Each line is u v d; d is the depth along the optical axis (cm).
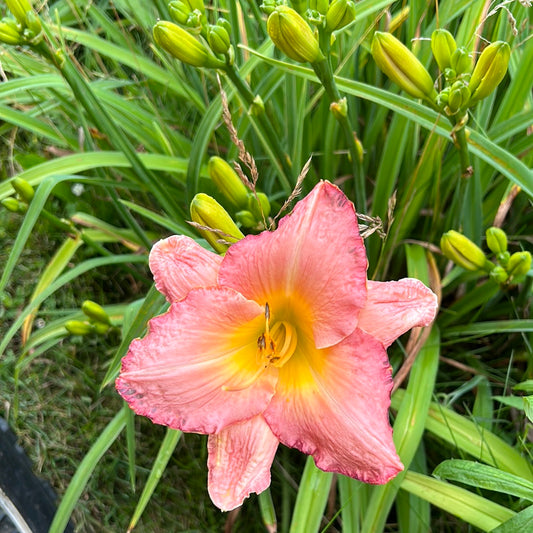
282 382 27
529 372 41
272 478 44
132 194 53
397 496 38
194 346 26
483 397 41
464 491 34
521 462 36
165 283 27
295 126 44
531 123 39
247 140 48
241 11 46
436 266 43
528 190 34
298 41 29
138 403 25
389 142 41
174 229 43
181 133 54
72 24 58
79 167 43
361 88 37
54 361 48
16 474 44
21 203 43
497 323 41
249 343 27
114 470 44
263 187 49
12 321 49
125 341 36
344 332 25
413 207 42
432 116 36
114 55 48
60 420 46
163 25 31
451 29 48
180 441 46
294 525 35
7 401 46
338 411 25
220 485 27
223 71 34
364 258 24
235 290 26
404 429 36
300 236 25
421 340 38
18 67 49
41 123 48
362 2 38
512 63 44
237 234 30
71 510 38
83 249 52
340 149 47
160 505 43
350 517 36
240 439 27
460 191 38
